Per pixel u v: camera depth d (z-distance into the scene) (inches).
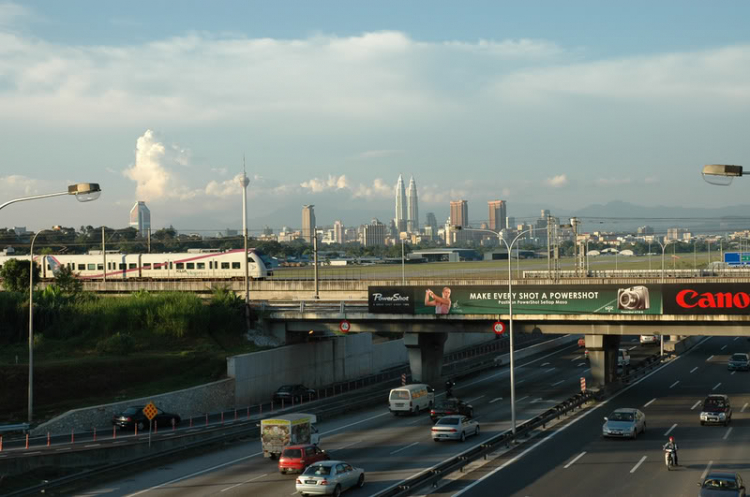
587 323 2790.4
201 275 4756.4
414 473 1571.1
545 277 4820.4
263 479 1545.3
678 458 1658.5
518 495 1347.2
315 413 2338.8
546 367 3759.8
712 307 2503.7
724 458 1649.9
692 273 5251.0
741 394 2714.1
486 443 1692.9
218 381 2573.8
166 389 2477.9
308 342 3245.6
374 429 2167.8
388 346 3919.8
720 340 4891.7
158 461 1740.9
